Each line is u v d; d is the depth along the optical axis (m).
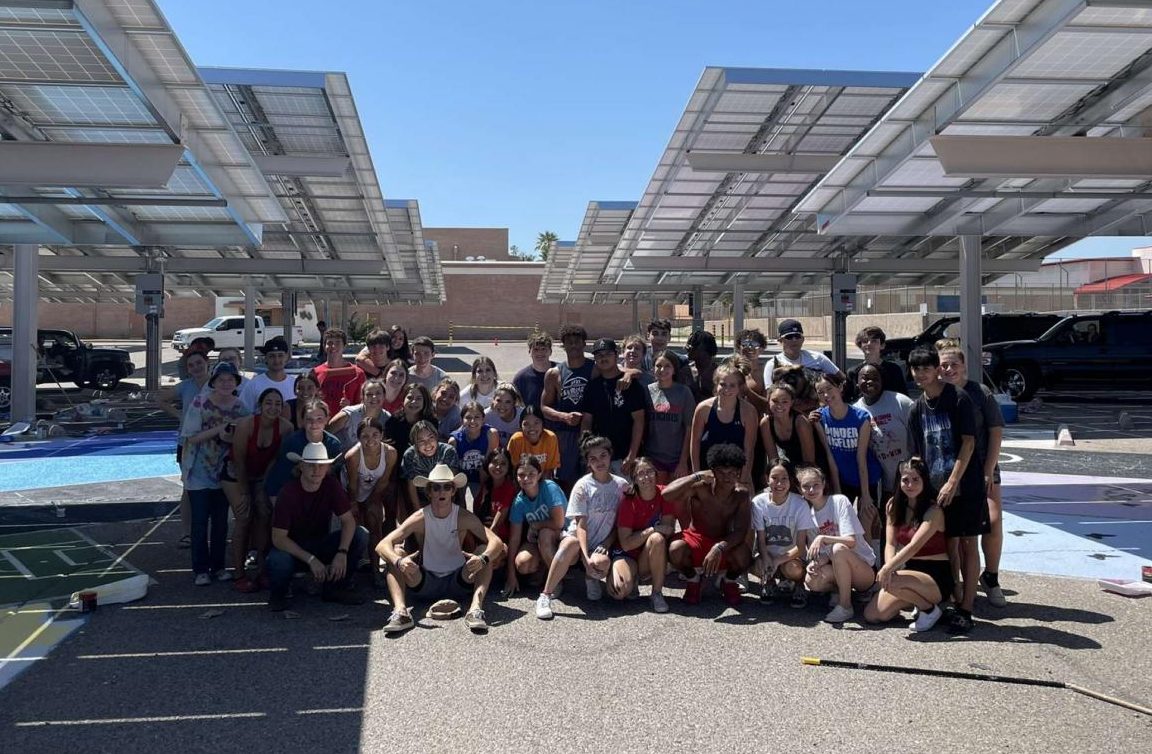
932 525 5.37
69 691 4.55
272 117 14.34
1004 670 4.77
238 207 12.88
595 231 26.31
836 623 5.64
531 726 4.13
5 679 4.71
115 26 8.24
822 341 45.81
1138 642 5.16
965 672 4.75
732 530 6.06
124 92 9.13
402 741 3.99
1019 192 12.57
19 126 9.80
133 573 6.78
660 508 6.17
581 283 33.34
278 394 6.40
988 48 9.55
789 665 4.90
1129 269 52.16
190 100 9.78
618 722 4.17
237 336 38.16
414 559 6.20
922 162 11.79
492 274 58.56
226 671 4.83
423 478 6.02
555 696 4.48
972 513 5.36
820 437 6.44
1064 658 4.93
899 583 5.44
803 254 22.77
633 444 7.05
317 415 6.11
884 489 6.45
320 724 4.16
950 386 5.57
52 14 7.61
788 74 13.43
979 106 10.36
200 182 11.52
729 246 22.12
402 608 5.65
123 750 3.91
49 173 9.54
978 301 15.98
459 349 43.75
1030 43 8.84
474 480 6.90
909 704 4.35
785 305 50.00
